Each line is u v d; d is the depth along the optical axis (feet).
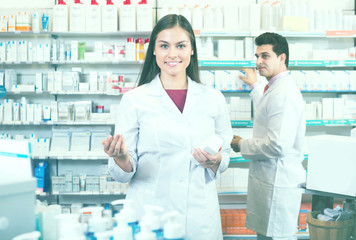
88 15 11.55
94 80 11.76
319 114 11.62
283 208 7.04
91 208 3.27
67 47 12.54
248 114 11.46
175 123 5.04
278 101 6.88
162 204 4.98
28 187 2.86
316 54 11.53
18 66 12.64
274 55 7.70
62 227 2.97
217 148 4.75
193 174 5.04
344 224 5.48
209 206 5.10
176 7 11.55
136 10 11.96
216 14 11.43
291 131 6.84
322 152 5.42
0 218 2.73
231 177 11.44
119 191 11.66
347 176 5.20
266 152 6.92
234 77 11.35
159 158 5.04
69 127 12.12
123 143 4.23
